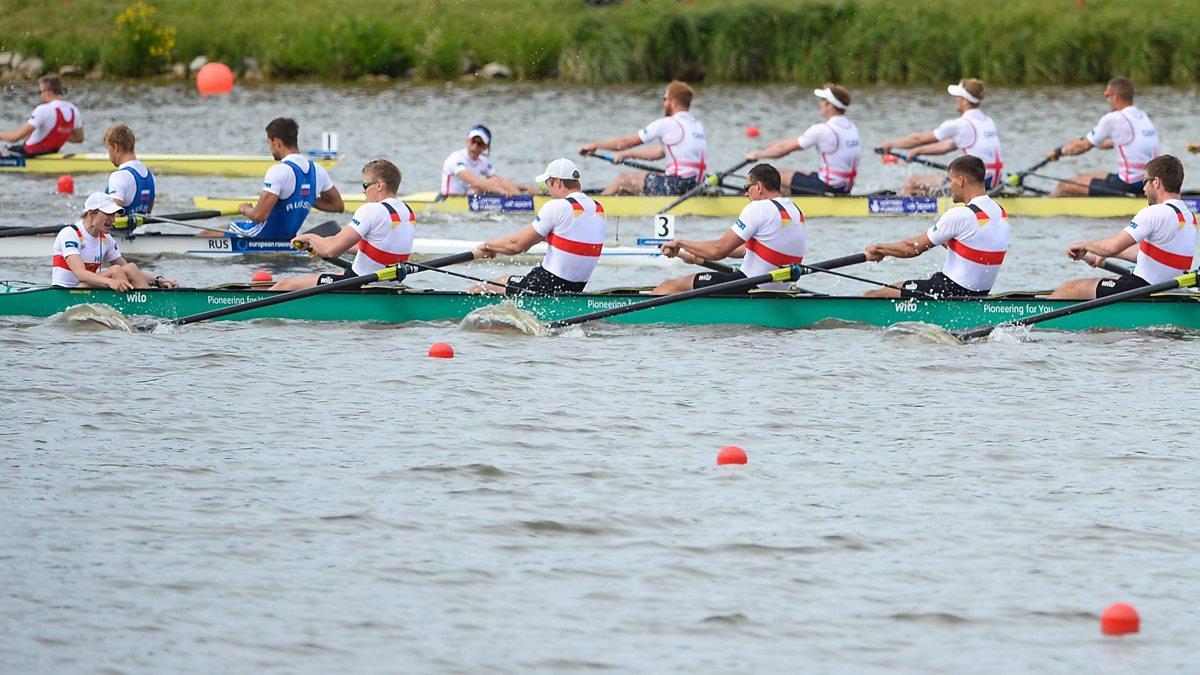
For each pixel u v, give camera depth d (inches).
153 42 6766.7
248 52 6811.0
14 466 1620.3
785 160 4773.6
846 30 6594.5
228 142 4982.8
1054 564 1376.7
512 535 1438.2
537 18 7091.5
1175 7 6668.3
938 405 1910.7
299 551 1390.3
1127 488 1585.9
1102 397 1946.4
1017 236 3380.9
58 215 3624.5
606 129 5324.8
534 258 3159.5
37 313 2388.0
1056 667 1171.9
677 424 1818.4
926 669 1168.2
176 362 2102.6
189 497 1530.5
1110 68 6417.3
